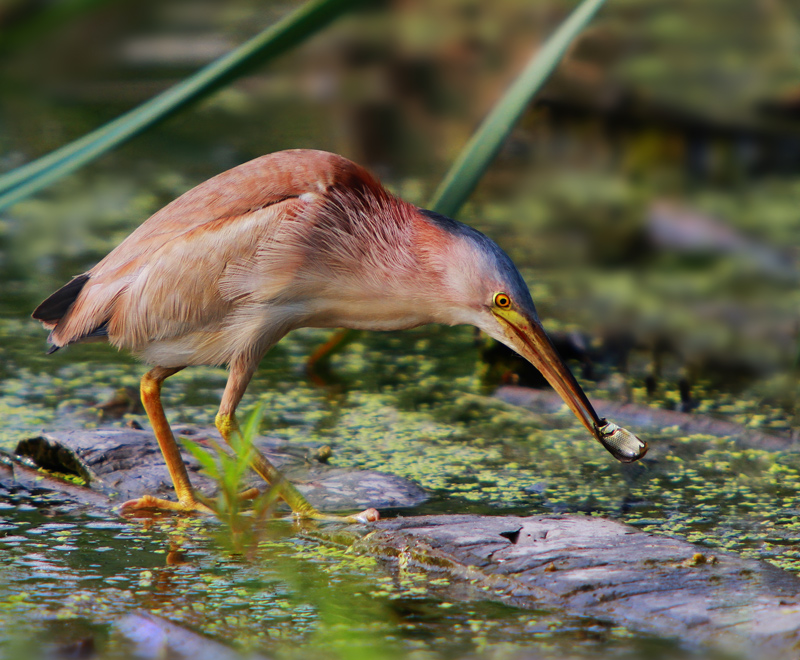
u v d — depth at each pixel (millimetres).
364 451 9289
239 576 6383
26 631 5434
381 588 6160
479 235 8031
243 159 19891
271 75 22688
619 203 16859
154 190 18312
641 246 15688
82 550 6867
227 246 7711
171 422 9906
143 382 8047
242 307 7809
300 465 8734
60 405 10406
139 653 5145
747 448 9336
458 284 7883
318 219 7770
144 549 6902
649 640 5316
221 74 3994
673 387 11156
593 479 8547
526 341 7977
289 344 12930
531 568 6215
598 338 12469
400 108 20953
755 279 14258
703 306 13406
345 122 21172
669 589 5879
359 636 5418
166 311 7812
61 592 6062
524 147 19828
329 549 6922
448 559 6418
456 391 11133
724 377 11492
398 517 7434
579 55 19391
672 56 19344
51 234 16375
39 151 18969
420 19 20875
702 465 8906
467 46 20672
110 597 5992
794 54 19406
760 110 18594
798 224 15953
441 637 5398
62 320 8305
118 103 21062
